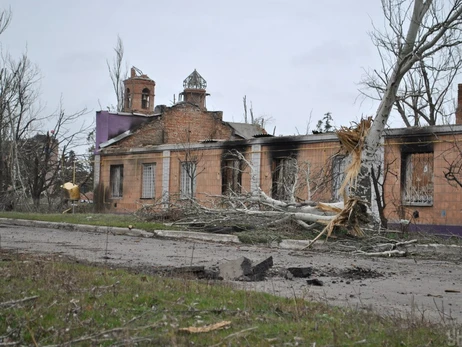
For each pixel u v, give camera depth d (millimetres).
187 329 6152
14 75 40125
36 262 10773
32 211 36406
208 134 39406
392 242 17219
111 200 35969
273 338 5938
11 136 39906
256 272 10969
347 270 12375
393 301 8953
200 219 21094
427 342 5980
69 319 6633
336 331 6207
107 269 10414
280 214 19469
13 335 6066
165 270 10977
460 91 28672
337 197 24234
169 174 32344
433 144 22016
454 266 13961
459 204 21297
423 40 17594
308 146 26172
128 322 6488
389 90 18469
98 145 37031
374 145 18734
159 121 38188
